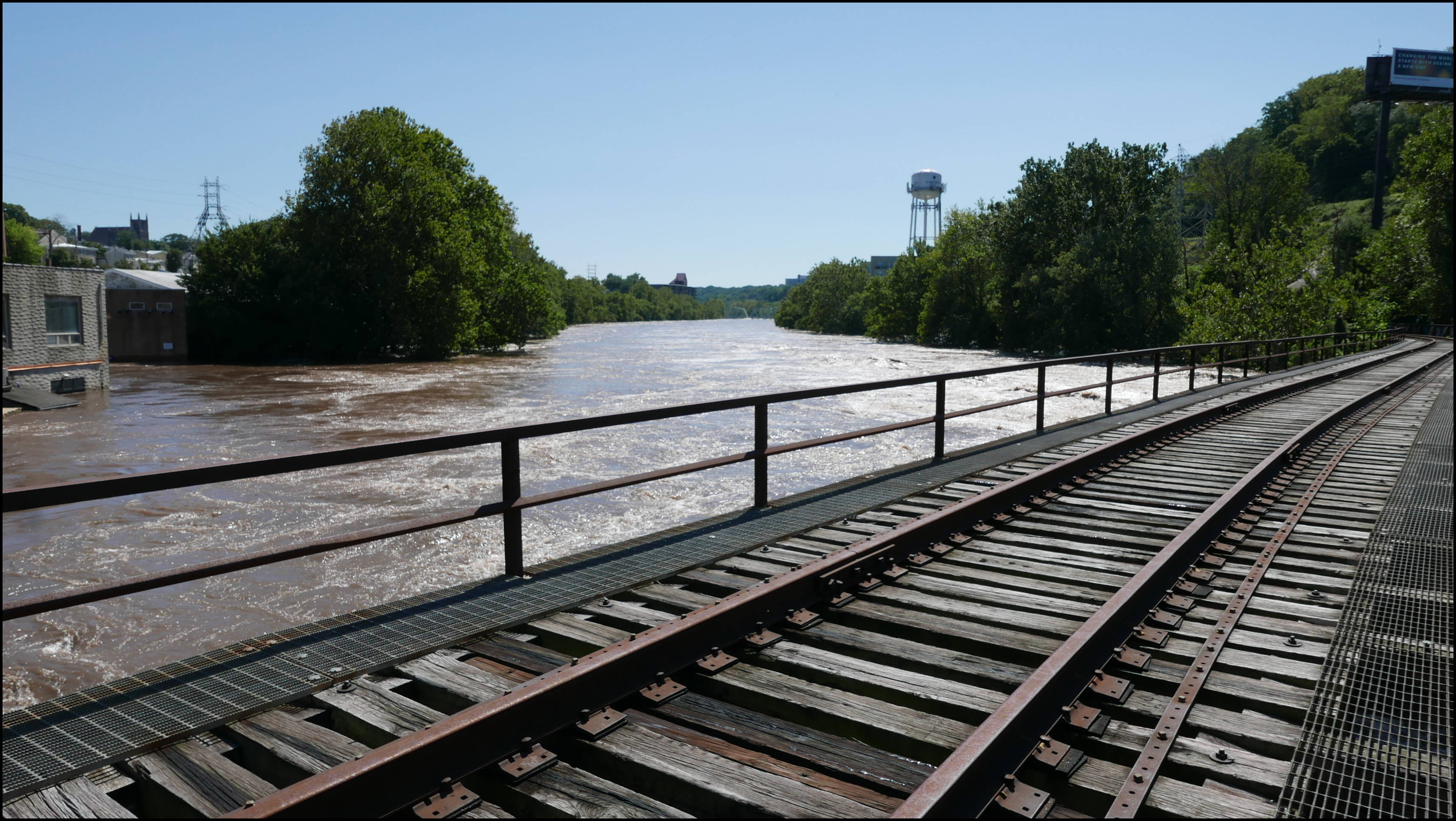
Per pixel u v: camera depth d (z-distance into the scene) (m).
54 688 7.12
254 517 12.89
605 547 6.65
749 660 4.72
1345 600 5.70
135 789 3.24
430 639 4.58
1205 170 89.12
